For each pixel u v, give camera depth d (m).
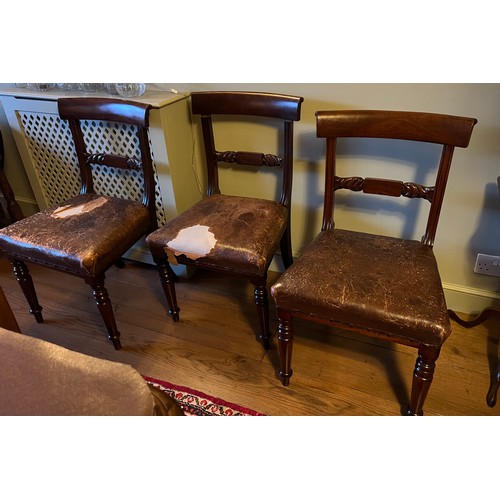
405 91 1.33
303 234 1.81
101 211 1.58
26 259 1.49
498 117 1.26
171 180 1.69
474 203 1.43
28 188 2.34
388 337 1.10
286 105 1.40
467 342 1.54
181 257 1.42
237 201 1.58
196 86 1.62
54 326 1.72
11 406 0.70
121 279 2.00
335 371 1.46
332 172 1.37
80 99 1.57
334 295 1.11
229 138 1.71
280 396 1.38
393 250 1.29
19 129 1.90
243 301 1.82
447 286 1.64
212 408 1.34
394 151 1.45
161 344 1.61
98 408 0.68
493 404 1.30
